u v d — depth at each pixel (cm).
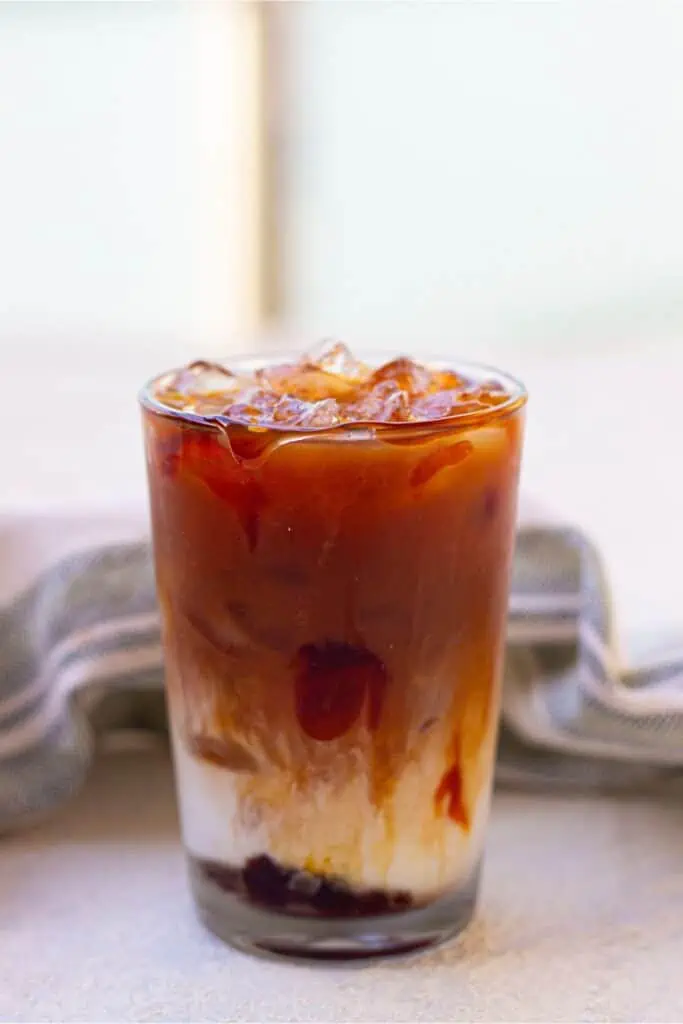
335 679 50
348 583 49
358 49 89
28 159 92
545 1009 51
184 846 55
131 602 57
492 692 52
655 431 67
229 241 95
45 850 57
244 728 51
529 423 67
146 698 61
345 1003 51
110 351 78
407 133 90
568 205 87
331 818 51
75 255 94
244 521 49
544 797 60
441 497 49
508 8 85
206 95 92
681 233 85
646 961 52
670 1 82
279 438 48
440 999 51
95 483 61
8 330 91
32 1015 50
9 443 65
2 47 89
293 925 52
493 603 52
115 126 92
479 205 89
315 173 93
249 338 83
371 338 83
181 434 50
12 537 57
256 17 90
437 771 52
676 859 56
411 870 52
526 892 55
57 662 57
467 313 90
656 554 60
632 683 57
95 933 53
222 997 51
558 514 58
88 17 89
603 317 86
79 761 57
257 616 50
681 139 84
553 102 86
